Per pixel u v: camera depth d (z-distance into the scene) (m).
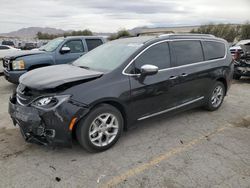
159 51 4.34
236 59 9.34
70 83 3.36
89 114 3.45
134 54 4.00
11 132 4.40
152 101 4.18
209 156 3.63
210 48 5.32
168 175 3.16
